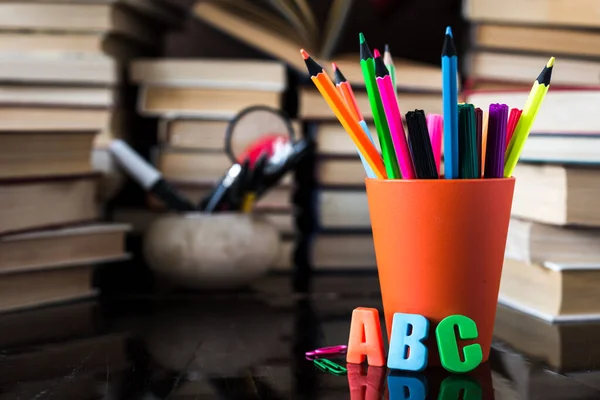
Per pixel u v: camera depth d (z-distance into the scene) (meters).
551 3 0.74
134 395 0.39
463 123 0.42
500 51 0.75
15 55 0.73
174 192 0.68
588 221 0.52
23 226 0.59
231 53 0.96
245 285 0.69
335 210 0.78
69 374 0.43
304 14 0.72
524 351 0.47
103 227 0.65
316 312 0.60
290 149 0.70
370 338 0.44
